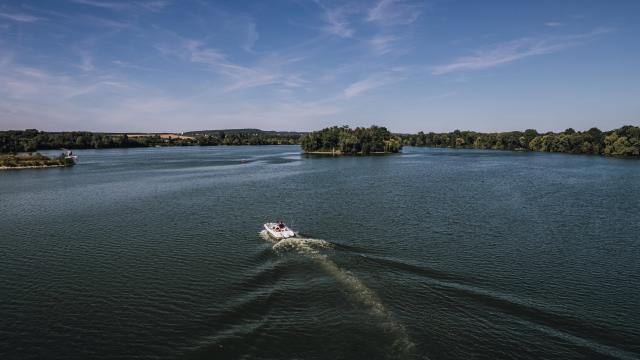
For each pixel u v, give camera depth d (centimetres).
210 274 5762
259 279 5481
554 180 14788
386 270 5709
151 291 5266
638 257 6391
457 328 4266
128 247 6994
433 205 10231
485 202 10600
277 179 15500
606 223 8388
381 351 3881
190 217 9094
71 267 6125
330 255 6275
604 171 17725
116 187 13675
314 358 3803
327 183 14300
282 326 4316
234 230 7969
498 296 4984
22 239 7531
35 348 4084
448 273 5666
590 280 5522
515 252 6588
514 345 4009
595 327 4359
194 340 4153
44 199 11538
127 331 4356
